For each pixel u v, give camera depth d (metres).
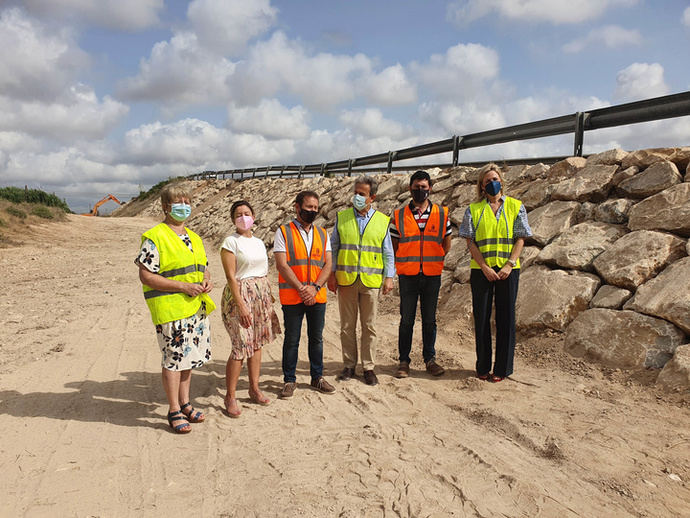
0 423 3.90
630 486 2.94
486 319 4.89
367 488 2.98
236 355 4.11
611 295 5.30
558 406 4.14
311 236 4.63
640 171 6.39
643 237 5.53
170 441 3.66
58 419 4.02
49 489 2.95
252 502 2.84
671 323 4.66
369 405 4.38
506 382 4.79
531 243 6.80
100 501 2.83
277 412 4.24
